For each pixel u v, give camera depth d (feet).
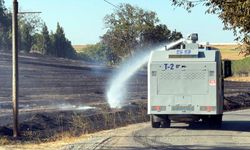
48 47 413.39
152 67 84.84
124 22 398.21
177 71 84.02
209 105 83.35
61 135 75.51
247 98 172.45
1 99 124.26
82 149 61.72
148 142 68.54
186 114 83.97
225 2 55.01
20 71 197.16
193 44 90.43
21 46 394.32
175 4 56.80
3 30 379.14
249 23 54.80
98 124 91.50
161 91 84.64
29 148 63.16
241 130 85.15
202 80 83.51
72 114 98.32
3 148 62.90
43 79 183.21
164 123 88.12
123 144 66.28
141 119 104.22
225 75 89.71
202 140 71.00
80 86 173.47
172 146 64.49
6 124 81.51
